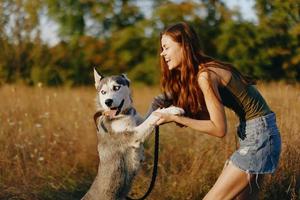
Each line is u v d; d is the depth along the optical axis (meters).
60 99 10.54
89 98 11.80
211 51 23.70
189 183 6.59
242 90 4.52
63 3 26.59
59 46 25.47
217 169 6.63
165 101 5.10
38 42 22.22
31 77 22.61
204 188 6.53
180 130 7.81
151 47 25.20
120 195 5.21
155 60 24.58
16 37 21.22
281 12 21.45
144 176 7.02
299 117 6.99
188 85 4.63
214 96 4.40
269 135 4.55
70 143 7.80
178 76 4.89
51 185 6.93
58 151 7.69
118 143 5.17
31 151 7.62
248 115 4.57
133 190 6.70
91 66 25.80
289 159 6.42
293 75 22.12
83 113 8.92
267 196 6.29
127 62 25.66
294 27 21.78
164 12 24.62
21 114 8.95
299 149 6.50
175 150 7.37
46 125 8.23
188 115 4.87
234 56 22.88
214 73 4.44
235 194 4.61
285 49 22.27
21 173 7.03
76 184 7.13
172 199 6.52
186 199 6.48
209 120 4.55
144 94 15.55
